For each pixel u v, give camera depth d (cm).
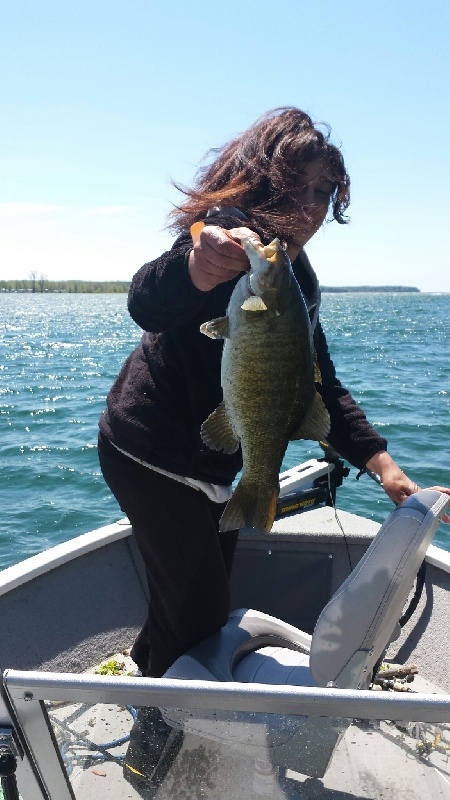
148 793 164
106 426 234
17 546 721
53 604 312
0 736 148
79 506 832
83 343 3138
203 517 233
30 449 1088
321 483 382
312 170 211
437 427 1172
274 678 226
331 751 153
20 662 292
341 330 3853
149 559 238
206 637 241
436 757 145
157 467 221
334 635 199
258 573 345
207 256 175
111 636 324
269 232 207
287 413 191
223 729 153
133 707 152
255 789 163
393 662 314
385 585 196
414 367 2038
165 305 192
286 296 179
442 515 212
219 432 198
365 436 256
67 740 156
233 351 185
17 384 1789
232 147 222
